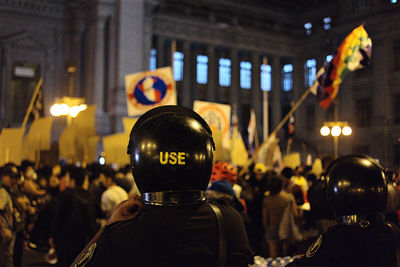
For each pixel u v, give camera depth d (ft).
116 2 119.44
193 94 151.64
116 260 4.86
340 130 23.22
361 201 6.26
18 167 36.04
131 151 5.37
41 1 123.24
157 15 135.74
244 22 151.33
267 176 29.58
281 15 141.49
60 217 22.63
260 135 146.30
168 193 5.12
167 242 4.86
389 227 6.33
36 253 38.65
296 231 25.04
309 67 85.20
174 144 5.13
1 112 116.16
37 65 123.13
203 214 5.10
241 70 162.30
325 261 6.26
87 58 122.31
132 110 37.55
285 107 148.66
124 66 116.67
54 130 112.27
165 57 146.30
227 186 16.31
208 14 146.51
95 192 29.60
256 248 26.02
